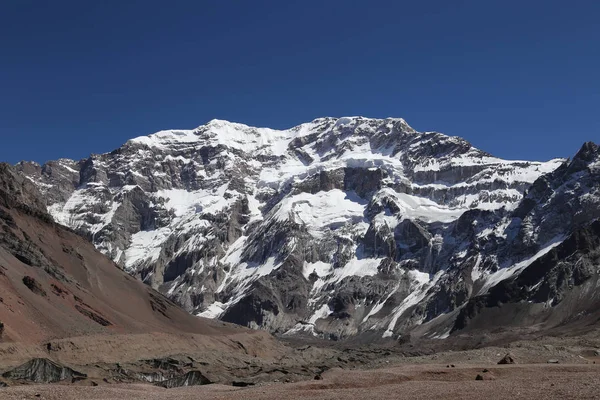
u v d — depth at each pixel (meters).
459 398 81.06
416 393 87.75
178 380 144.12
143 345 195.12
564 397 76.88
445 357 163.75
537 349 176.38
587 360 154.00
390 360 180.38
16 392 88.31
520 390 84.69
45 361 132.25
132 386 108.81
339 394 89.81
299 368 183.62
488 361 151.88
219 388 110.00
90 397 88.88
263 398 88.00
